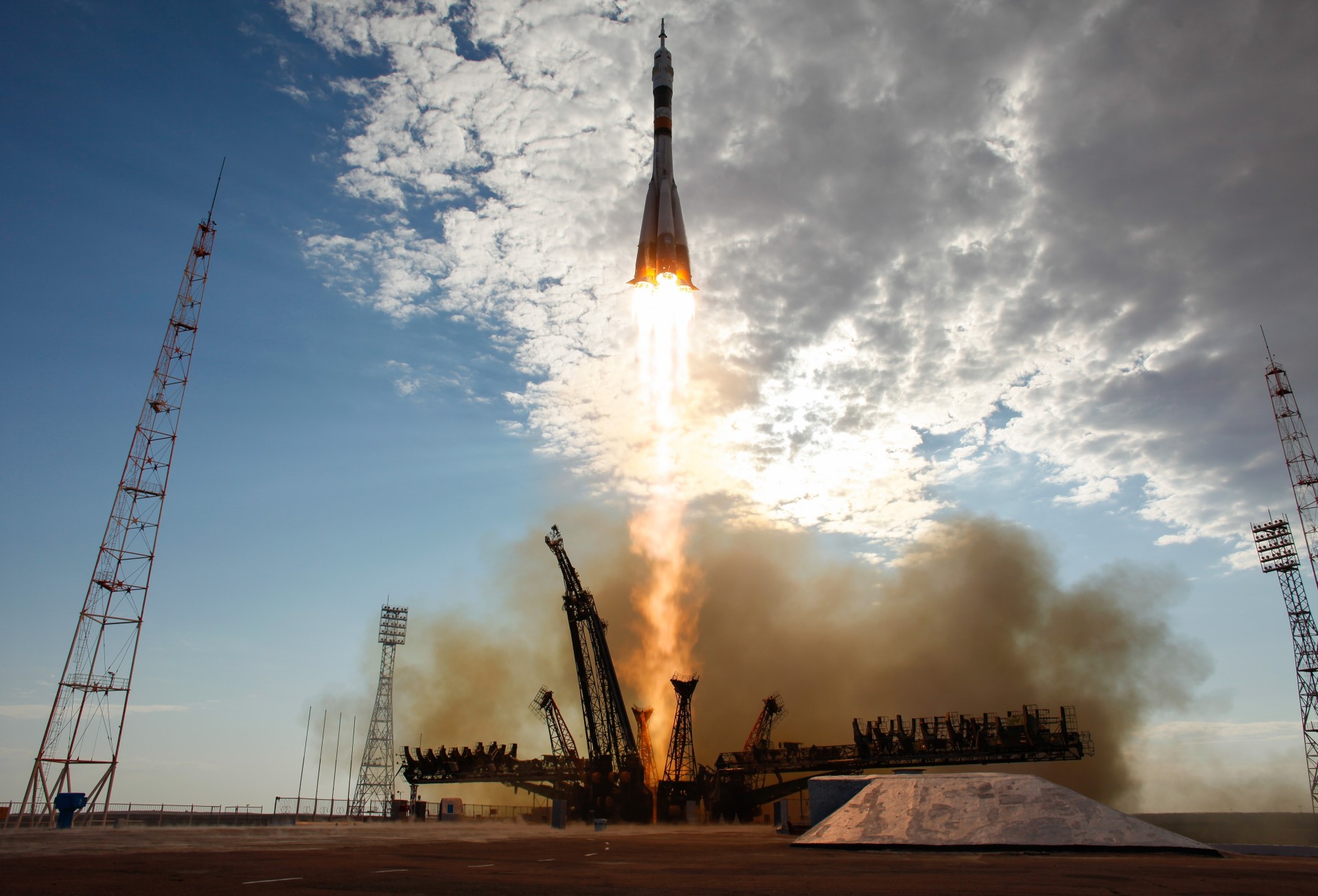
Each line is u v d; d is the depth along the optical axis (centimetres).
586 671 9744
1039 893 1672
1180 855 2564
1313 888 1759
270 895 1650
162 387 8556
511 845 3809
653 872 2236
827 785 3897
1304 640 9906
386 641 11850
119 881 1898
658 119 9888
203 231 9088
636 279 9625
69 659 7556
